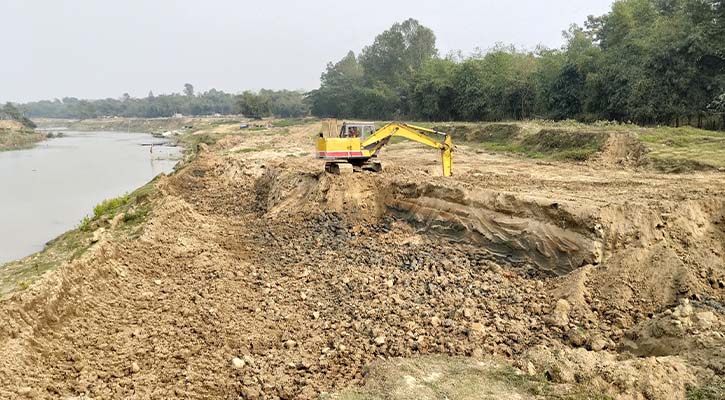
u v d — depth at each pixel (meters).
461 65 64.75
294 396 8.77
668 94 33.91
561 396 7.80
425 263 15.23
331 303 12.92
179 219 19.28
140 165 53.97
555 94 46.25
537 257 14.04
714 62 33.03
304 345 10.73
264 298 13.34
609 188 17.38
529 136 35.81
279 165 30.89
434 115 69.62
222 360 9.92
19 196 35.19
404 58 100.62
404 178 21.02
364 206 20.75
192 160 42.66
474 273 14.25
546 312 11.48
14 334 9.12
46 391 8.28
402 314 11.80
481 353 9.87
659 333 9.18
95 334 10.50
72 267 12.15
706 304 10.38
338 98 107.88
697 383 7.54
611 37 44.88
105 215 21.00
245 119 136.88
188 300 12.74
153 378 9.09
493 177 21.50
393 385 8.54
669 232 12.70
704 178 19.52
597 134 29.05
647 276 11.34
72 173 47.78
